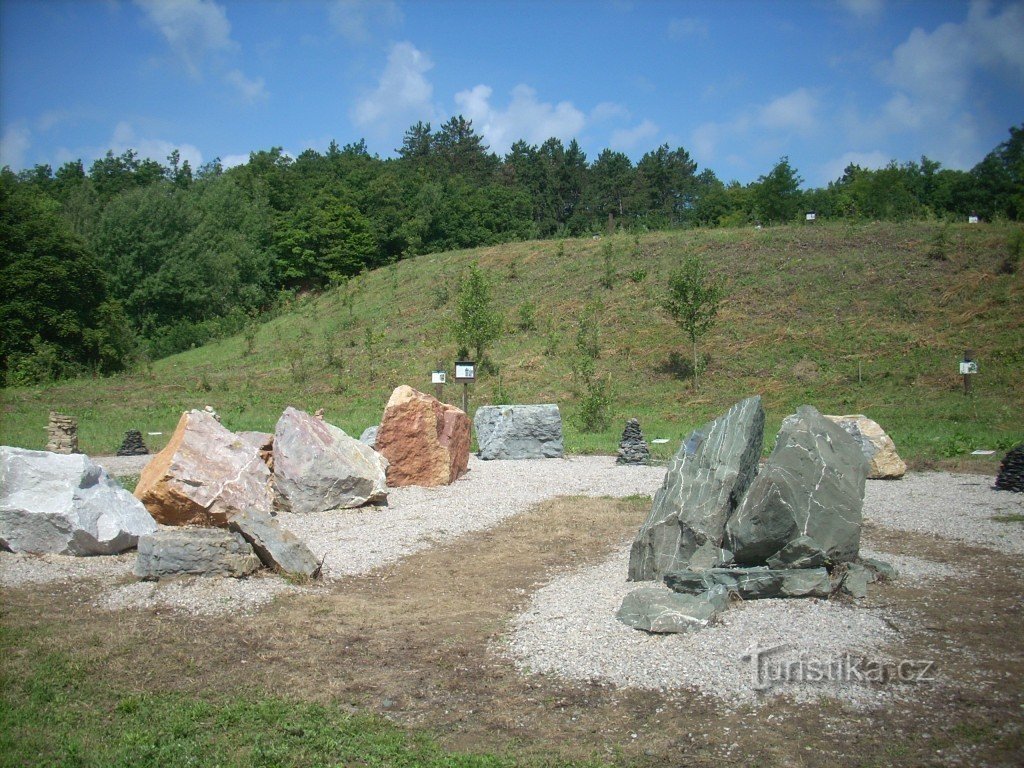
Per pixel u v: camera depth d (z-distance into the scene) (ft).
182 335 160.66
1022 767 15.87
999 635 22.39
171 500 35.81
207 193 203.51
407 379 104.22
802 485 26.30
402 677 20.92
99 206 183.83
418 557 33.24
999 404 74.64
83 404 98.84
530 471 55.52
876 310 99.60
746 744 17.04
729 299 109.09
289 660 22.06
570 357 103.55
